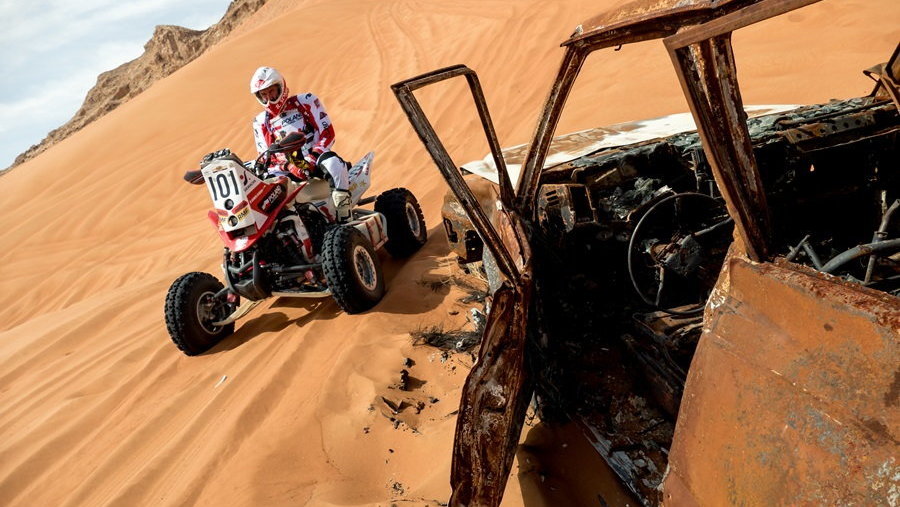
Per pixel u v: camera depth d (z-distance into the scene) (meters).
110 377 5.37
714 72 1.55
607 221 3.19
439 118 12.07
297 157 5.58
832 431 1.32
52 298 13.62
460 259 4.86
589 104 9.26
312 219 5.42
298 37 26.09
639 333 2.78
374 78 17.09
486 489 2.16
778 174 3.07
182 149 18.91
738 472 1.53
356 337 4.51
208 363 5.02
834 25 8.92
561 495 2.65
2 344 7.80
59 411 4.89
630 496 2.48
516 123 10.31
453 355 4.09
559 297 3.14
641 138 3.79
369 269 5.07
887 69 3.05
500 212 3.06
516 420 2.39
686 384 1.79
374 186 10.20
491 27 15.63
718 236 3.11
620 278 3.19
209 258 9.60
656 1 2.00
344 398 3.82
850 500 1.25
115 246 15.26
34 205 18.75
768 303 1.57
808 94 7.27
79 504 3.59
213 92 22.19
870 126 3.07
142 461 3.82
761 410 1.50
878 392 1.26
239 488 3.19
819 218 3.15
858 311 1.32
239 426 3.77
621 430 2.55
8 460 4.33
